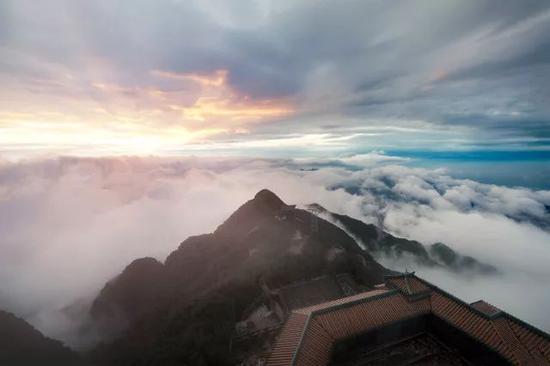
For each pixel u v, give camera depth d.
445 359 32.69
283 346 31.23
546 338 29.80
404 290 37.16
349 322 33.22
